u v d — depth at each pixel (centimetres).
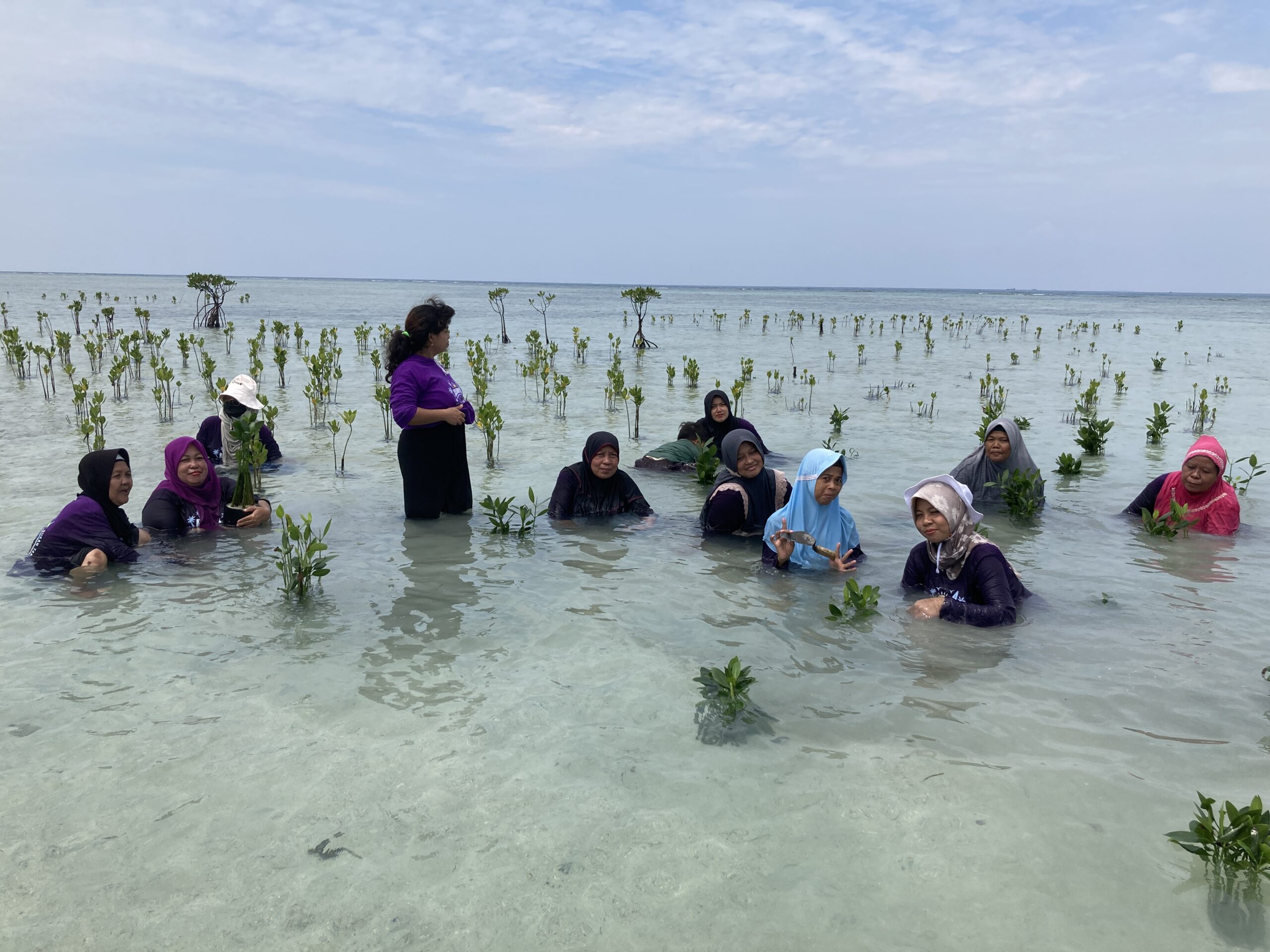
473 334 3284
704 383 1794
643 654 438
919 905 250
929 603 498
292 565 521
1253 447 1074
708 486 872
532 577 562
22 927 238
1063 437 1158
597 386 1702
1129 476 909
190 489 658
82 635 449
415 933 239
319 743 342
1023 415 1364
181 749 336
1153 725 361
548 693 391
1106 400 1538
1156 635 464
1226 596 527
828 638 461
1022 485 728
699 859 272
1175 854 274
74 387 1138
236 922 242
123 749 335
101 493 581
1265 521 719
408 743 343
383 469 912
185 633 454
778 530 588
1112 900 252
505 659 429
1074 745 345
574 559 606
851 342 3030
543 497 801
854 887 259
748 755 337
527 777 320
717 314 4341
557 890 257
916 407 1441
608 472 721
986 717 370
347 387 1566
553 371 1614
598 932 240
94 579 541
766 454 1011
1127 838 282
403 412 674
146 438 1033
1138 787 314
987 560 492
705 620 487
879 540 663
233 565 576
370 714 367
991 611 475
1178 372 2053
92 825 286
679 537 672
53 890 254
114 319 3400
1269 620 486
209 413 1235
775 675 413
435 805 301
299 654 429
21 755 329
